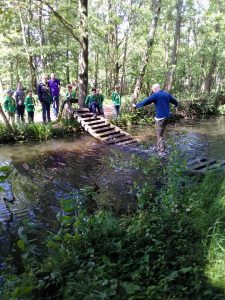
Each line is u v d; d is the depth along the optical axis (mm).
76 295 3645
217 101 24562
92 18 17031
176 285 3549
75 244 4605
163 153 9688
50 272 4238
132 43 28391
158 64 30438
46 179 8688
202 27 29875
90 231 4844
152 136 14844
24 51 26766
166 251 4199
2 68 29375
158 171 8242
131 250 4426
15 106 14492
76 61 29469
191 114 21844
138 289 3504
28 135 13672
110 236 4883
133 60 27016
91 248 4410
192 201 5492
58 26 26391
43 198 7387
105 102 23688
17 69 29531
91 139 13852
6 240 5578
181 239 4406
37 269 4422
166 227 4766
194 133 15438
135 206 6531
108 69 32875
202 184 6008
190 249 4230
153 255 4238
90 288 3639
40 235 5629
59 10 22297
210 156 10586
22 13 25562
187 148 11844
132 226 4898
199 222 4777
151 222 5090
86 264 4262
